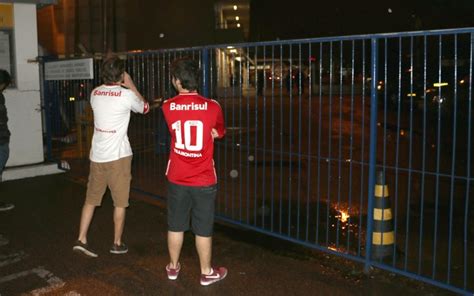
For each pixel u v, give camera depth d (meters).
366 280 4.63
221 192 7.89
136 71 7.92
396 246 5.55
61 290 4.47
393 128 15.08
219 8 38.06
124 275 4.79
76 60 8.16
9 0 8.42
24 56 8.78
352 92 5.16
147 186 8.21
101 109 4.94
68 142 9.91
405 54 10.45
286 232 6.08
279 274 4.78
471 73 4.08
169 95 7.72
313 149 12.09
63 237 5.83
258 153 11.30
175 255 4.59
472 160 10.36
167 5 34.22
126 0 33.75
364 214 6.71
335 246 5.60
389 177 8.81
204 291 4.44
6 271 4.89
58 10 33.44
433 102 13.77
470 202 7.25
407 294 4.34
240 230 6.11
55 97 9.41
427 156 10.91
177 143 4.28
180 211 4.44
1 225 6.26
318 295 4.34
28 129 8.93
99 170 5.07
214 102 4.24
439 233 5.99
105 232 5.99
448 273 4.50
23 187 8.12
